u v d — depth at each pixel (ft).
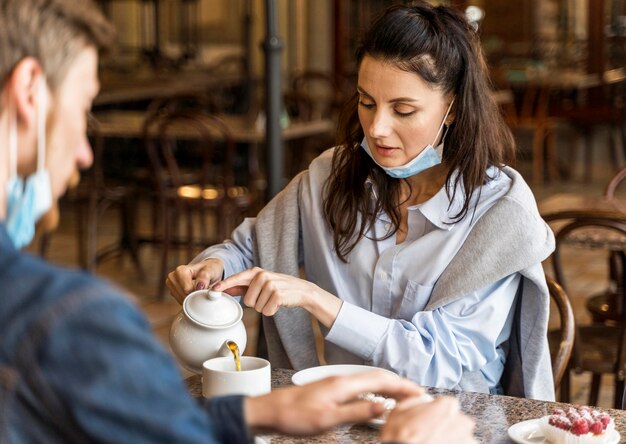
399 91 5.98
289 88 32.99
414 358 5.94
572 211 9.80
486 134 6.26
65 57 3.08
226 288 5.84
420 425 3.41
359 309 6.00
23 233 3.19
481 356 6.17
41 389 2.73
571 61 32.37
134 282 18.07
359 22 32.68
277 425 3.43
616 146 31.94
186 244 17.57
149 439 2.76
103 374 2.72
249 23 28.02
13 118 3.07
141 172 19.36
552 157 28.66
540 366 6.35
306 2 33.06
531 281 6.23
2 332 2.75
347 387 3.51
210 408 3.42
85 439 2.78
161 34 35.60
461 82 6.15
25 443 2.79
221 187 17.92
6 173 3.09
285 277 5.88
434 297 6.23
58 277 2.84
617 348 10.11
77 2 3.13
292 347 6.67
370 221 6.52
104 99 22.33
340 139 6.63
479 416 5.27
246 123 19.16
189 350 5.62
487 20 33.68
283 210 6.89
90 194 17.89
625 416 5.25
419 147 6.10
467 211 6.27
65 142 3.17
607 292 12.14
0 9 3.02
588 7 31.19
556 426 4.90
